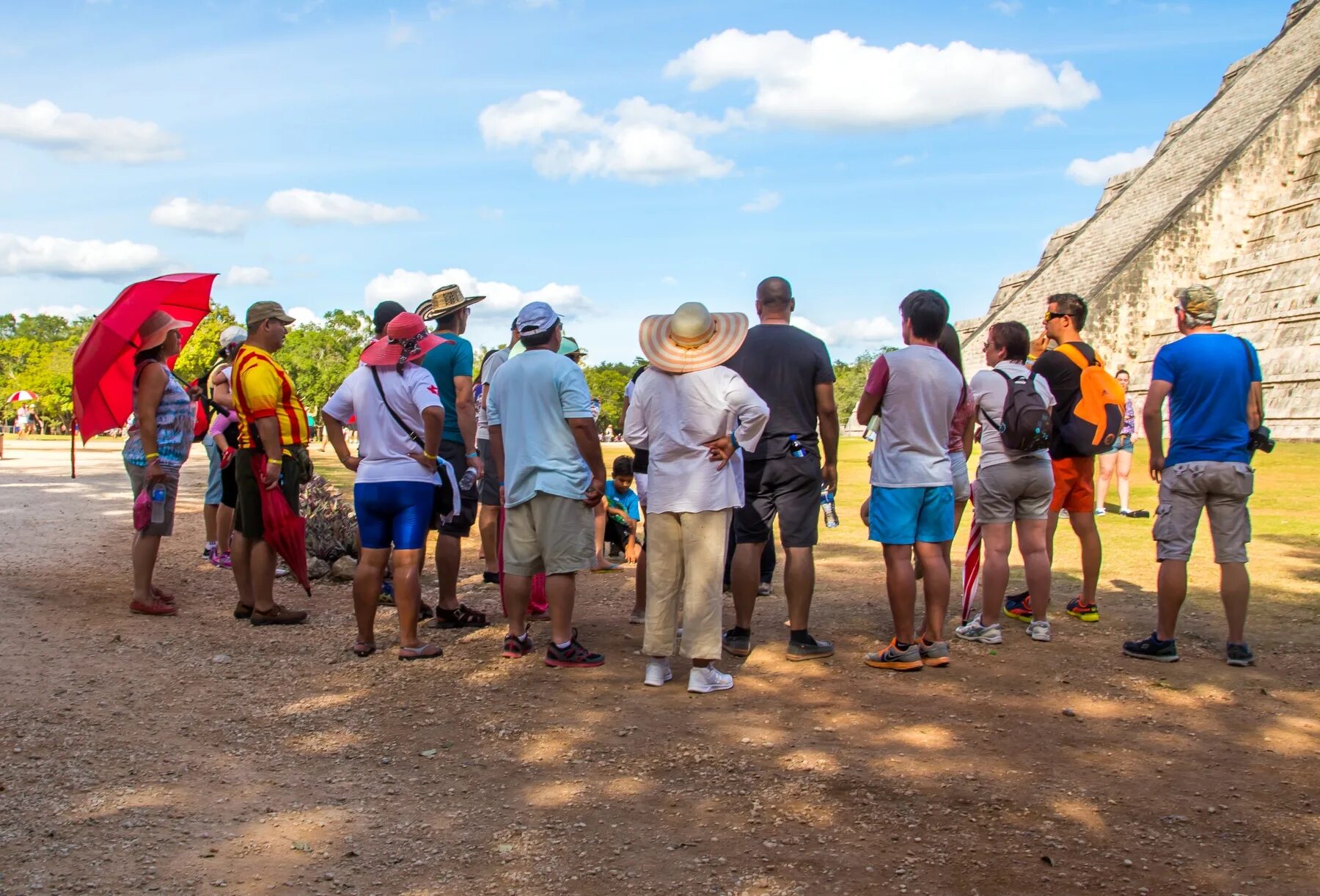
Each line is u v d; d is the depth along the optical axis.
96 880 3.68
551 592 6.54
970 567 7.56
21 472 24.14
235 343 8.96
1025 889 3.64
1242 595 6.56
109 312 7.59
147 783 4.59
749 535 6.79
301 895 3.60
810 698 5.91
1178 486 6.59
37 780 4.57
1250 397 6.54
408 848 3.98
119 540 12.04
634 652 7.02
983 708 5.72
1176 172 64.69
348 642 7.22
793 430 6.64
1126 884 3.69
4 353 103.88
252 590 7.98
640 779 4.67
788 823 4.19
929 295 6.60
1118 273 57.09
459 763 4.89
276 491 7.52
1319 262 44.88
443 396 7.89
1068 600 8.69
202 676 6.30
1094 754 5.02
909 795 4.48
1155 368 6.79
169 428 8.01
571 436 6.48
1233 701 5.87
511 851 3.96
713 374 5.93
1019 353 7.30
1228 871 3.80
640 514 11.23
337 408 6.82
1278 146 56.16
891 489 6.46
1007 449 7.01
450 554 7.66
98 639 7.11
